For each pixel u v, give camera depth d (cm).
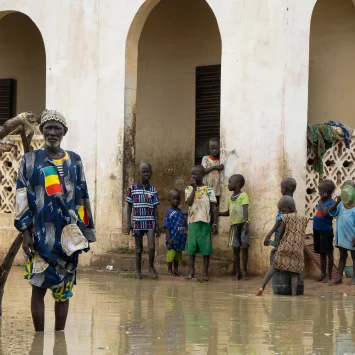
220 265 1256
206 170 1298
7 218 1492
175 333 728
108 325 771
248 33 1254
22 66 1773
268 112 1230
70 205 691
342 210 1115
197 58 1592
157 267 1316
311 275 1215
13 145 866
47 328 751
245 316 844
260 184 1234
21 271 1349
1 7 1529
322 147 1250
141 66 1655
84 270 1346
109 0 1414
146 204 1259
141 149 1652
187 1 1603
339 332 746
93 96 1427
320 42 1431
